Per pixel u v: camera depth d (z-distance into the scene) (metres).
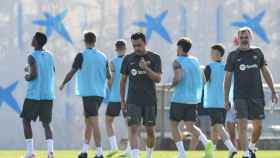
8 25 62.41
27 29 62.56
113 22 63.91
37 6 62.84
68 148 61.75
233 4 64.38
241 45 31.42
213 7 64.19
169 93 54.97
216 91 38.53
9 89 61.53
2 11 62.50
